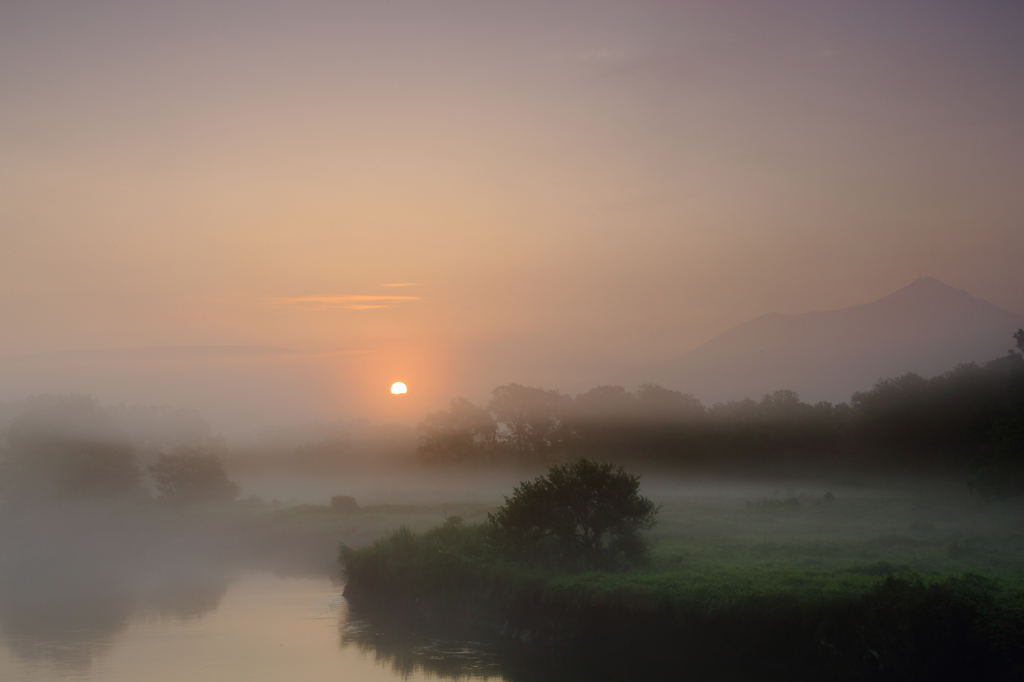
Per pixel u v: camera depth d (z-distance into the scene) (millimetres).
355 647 43312
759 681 31438
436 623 47781
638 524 45781
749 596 33938
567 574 43188
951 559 42125
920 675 28734
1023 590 30469
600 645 37250
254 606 58219
